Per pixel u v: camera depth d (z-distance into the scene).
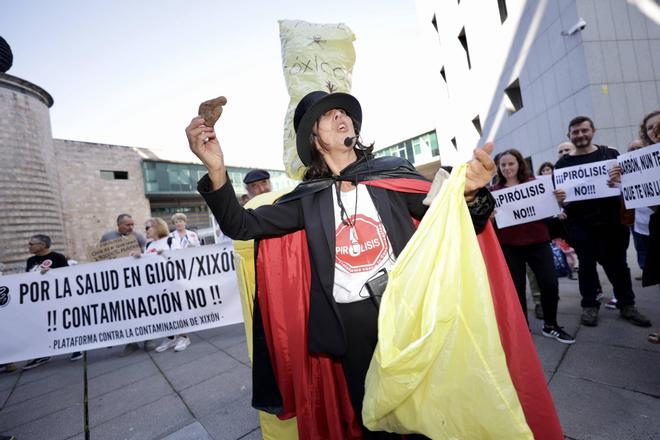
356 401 1.19
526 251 2.95
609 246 3.06
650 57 7.62
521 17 10.19
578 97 7.97
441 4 16.55
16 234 13.28
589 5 7.63
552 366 2.42
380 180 1.24
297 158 1.71
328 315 1.21
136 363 3.90
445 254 0.92
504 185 3.16
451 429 0.87
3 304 3.83
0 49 13.15
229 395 2.69
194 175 30.77
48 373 4.06
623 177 2.54
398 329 0.92
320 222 1.25
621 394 1.98
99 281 3.95
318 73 1.71
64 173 23.72
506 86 11.59
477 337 0.87
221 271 4.06
